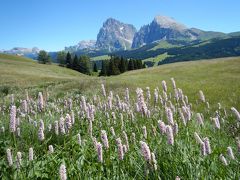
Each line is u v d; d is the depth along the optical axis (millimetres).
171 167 710
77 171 721
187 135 918
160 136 889
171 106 1256
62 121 859
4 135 948
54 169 732
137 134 1010
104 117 1266
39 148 851
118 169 709
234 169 708
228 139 1093
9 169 710
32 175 699
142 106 998
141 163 730
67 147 894
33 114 1425
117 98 1339
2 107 1842
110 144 897
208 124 1357
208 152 691
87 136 1021
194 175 672
